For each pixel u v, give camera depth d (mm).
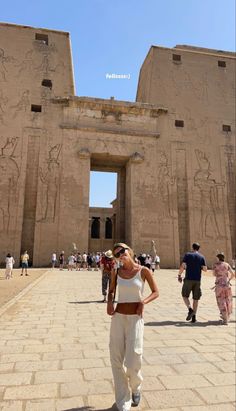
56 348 5496
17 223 28531
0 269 25891
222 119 35938
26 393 3752
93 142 31672
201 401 3637
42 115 31234
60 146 30859
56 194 29797
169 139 33688
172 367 4719
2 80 31359
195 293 8031
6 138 29984
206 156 34281
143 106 33281
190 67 36719
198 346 5805
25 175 29578
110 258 10617
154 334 6602
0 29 32875
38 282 15945
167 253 30766
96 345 5688
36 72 32375
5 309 8766
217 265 8273
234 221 33719
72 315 8273
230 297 7980
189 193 32750
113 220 48312
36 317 7980
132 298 3574
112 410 3367
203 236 32094
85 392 3801
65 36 34188
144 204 31438
